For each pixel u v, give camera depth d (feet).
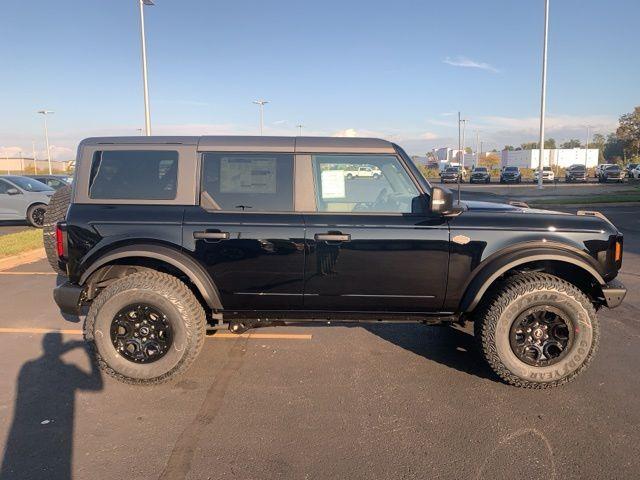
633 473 9.47
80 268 12.90
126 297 12.69
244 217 12.81
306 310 13.30
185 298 12.88
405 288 12.89
